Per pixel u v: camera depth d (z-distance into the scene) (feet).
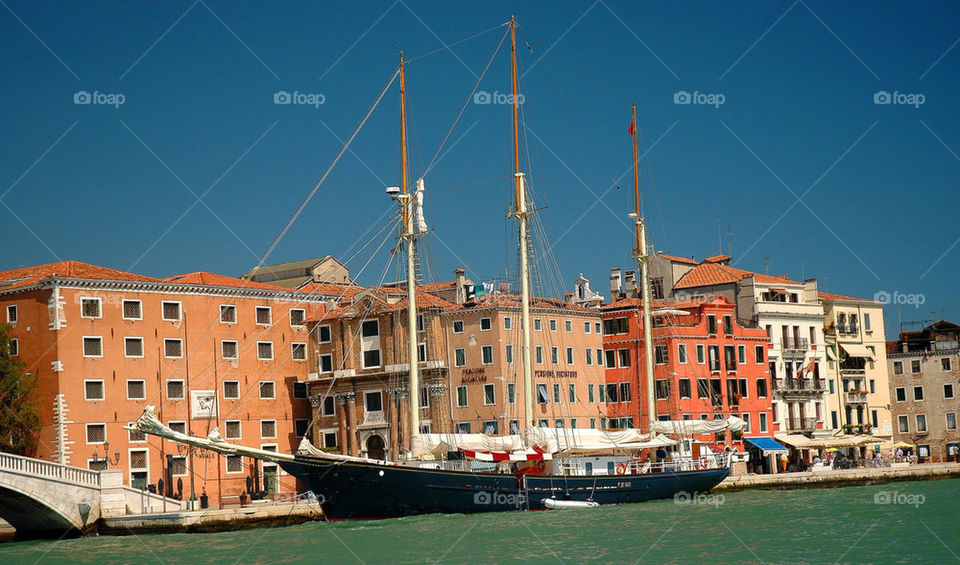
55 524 232.32
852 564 163.73
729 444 350.84
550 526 209.56
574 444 248.11
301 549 189.06
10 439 281.74
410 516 229.04
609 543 186.39
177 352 306.35
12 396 283.59
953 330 452.76
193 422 306.35
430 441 237.66
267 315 329.31
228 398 316.19
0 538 245.04
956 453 443.73
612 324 355.97
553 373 334.03
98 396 289.74
